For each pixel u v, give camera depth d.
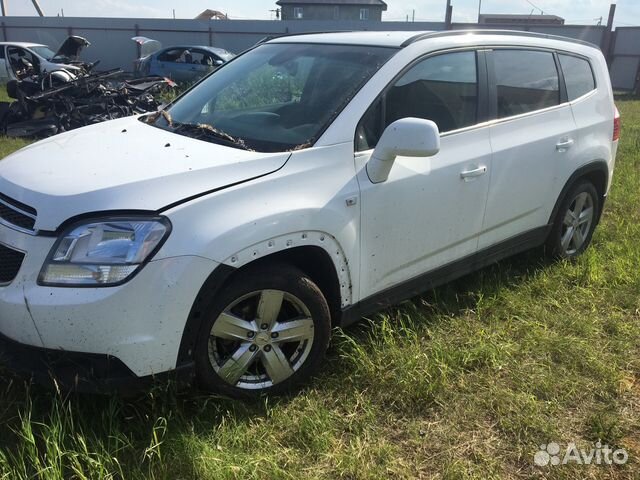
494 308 3.94
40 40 26.34
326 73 3.37
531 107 4.11
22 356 2.53
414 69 3.38
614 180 7.25
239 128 3.21
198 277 2.47
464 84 3.65
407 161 3.25
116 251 2.39
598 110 4.64
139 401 2.70
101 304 2.35
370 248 3.14
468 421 2.86
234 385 2.81
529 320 3.84
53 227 2.44
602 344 3.61
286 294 2.81
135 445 2.54
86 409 2.67
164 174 2.58
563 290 4.29
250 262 2.69
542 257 4.70
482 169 3.64
